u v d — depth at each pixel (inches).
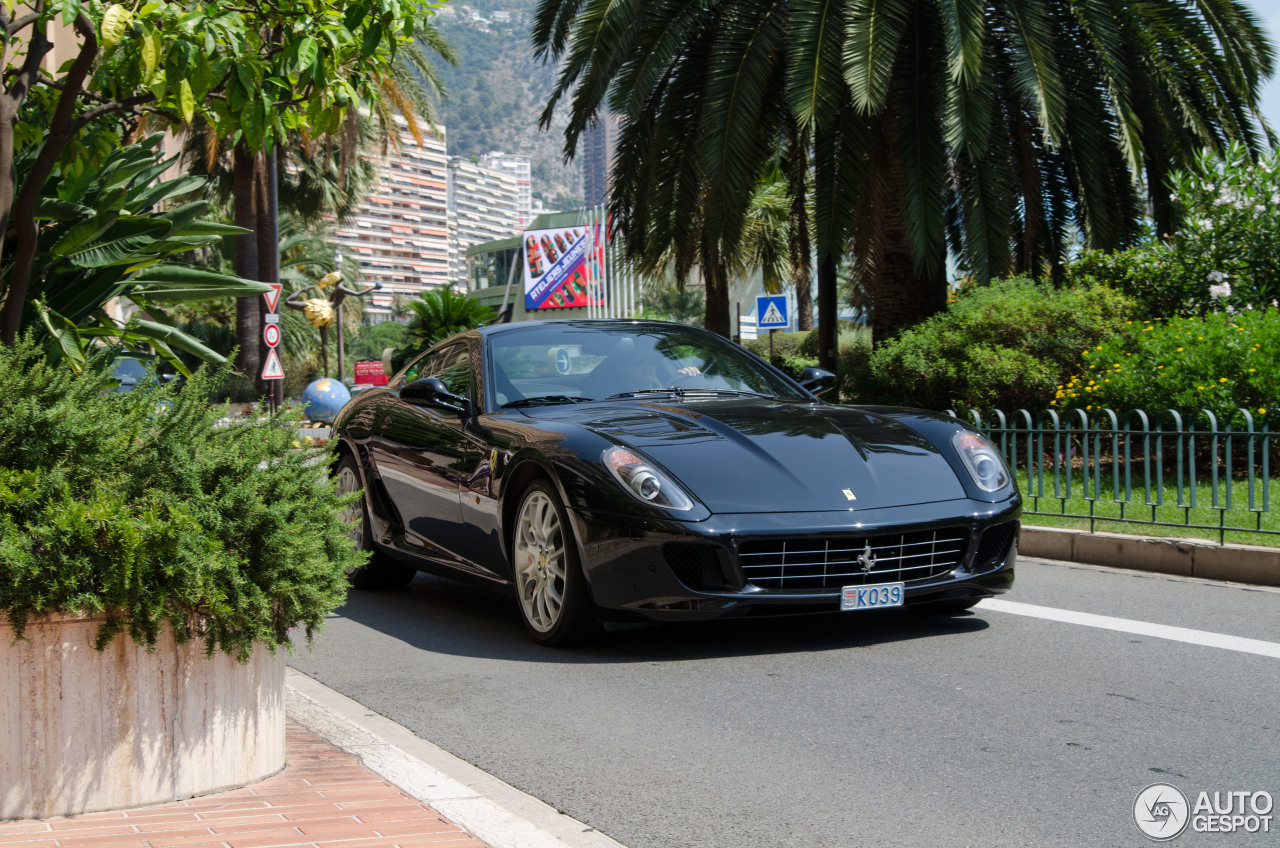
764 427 197.8
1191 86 493.0
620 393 225.3
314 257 1932.8
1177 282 468.8
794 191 618.5
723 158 470.6
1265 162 462.9
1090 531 277.6
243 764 119.7
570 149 536.1
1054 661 176.1
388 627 221.5
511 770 133.4
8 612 105.7
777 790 124.0
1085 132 483.8
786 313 771.4
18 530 106.5
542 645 197.9
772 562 177.0
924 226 456.4
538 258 2436.0
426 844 101.7
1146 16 478.6
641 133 551.8
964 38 414.9
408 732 149.8
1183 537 264.2
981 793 121.0
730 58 472.7
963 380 427.2
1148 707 150.7
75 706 108.4
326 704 165.3
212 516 114.2
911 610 214.8
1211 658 175.6
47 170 160.6
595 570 182.2
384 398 265.0
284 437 124.7
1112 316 431.2
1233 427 354.6
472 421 221.5
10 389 112.0
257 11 168.1
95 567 107.7
